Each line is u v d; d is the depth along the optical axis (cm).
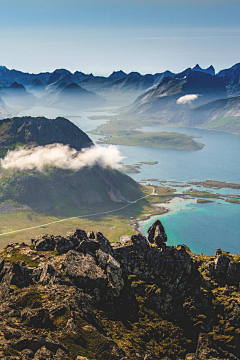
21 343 6844
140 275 11919
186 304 11175
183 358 9906
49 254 11931
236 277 12262
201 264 13225
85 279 10456
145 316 10700
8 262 10706
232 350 10200
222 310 11150
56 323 8062
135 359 8556
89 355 7475
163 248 12362
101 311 10131
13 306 8381
